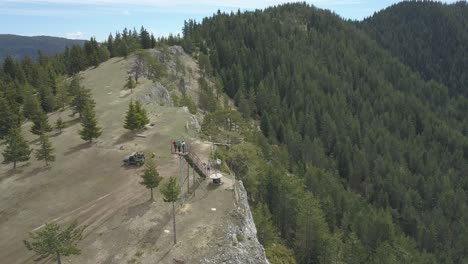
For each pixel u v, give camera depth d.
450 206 96.56
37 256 32.47
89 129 57.19
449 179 111.38
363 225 67.19
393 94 171.88
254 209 55.53
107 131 62.19
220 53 167.75
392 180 101.31
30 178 47.06
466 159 135.12
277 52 174.38
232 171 54.62
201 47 166.62
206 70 142.25
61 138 60.84
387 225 65.56
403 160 120.62
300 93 144.62
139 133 60.88
